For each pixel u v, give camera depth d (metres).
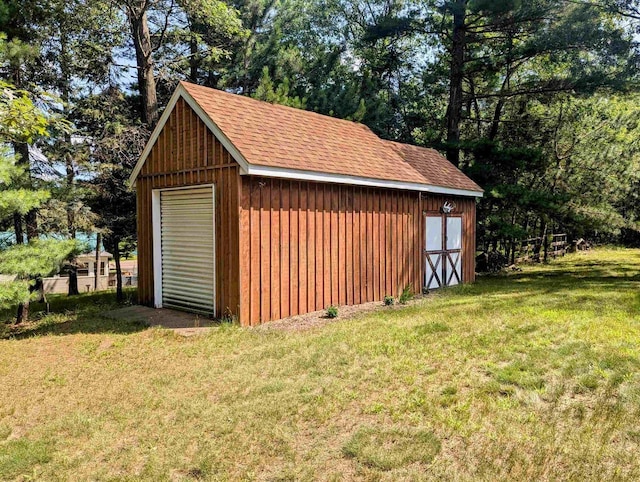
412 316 7.96
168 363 5.77
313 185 8.74
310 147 8.95
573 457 3.21
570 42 14.30
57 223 10.95
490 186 15.07
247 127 8.24
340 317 8.23
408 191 11.11
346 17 25.98
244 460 3.35
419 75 23.55
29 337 7.64
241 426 3.87
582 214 15.34
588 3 14.31
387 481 3.02
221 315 7.91
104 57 14.77
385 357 5.52
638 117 19.38
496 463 3.18
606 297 9.33
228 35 16.31
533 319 7.21
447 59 20.42
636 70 13.76
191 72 19.48
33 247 7.84
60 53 12.73
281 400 4.36
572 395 4.25
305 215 8.57
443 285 12.36
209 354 6.04
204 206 8.34
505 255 20.34
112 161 12.92
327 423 3.88
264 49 18.97
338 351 5.83
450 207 12.47
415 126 21.42
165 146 9.00
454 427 3.69
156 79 15.56
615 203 21.66
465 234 13.30
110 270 28.55
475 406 4.07
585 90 14.96
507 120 18.80
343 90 19.03
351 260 9.55
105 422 4.11
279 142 8.38
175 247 9.05
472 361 5.24
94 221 12.27
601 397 4.17
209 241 8.24
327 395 4.43
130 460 3.43
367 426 3.77
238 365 5.50
